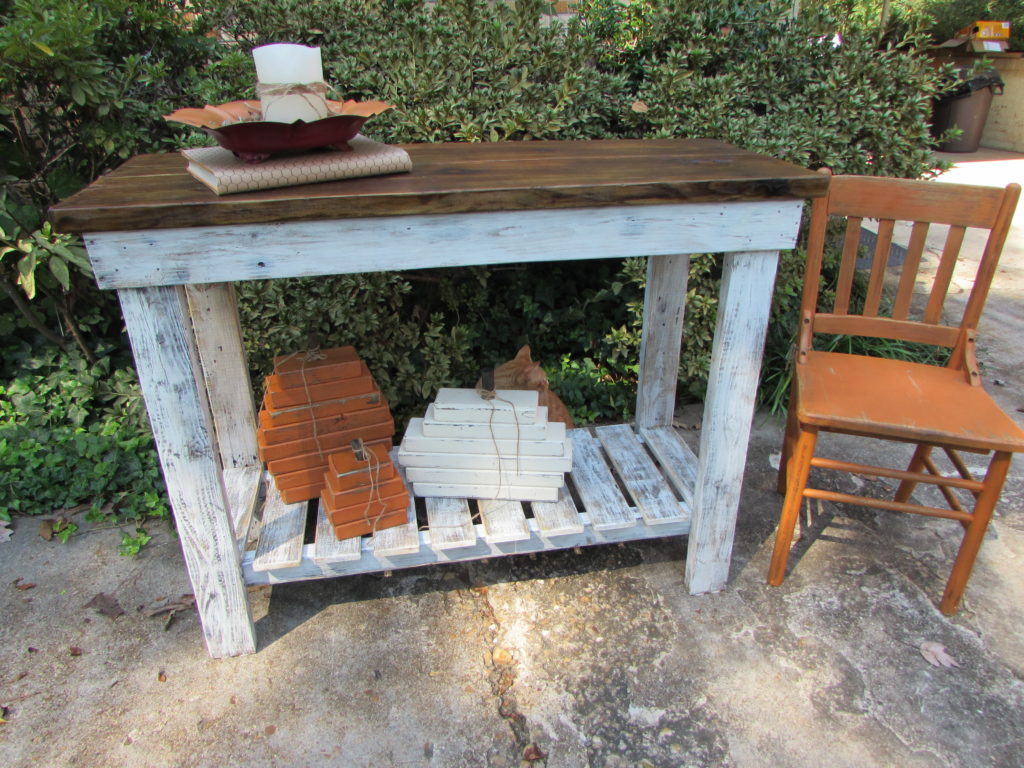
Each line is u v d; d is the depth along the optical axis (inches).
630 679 66.0
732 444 67.6
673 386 91.9
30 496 90.3
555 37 112.9
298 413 74.4
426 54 104.4
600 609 74.3
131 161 68.2
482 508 75.9
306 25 109.1
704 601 75.2
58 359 110.2
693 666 67.3
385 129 101.3
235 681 66.2
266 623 72.7
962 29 318.0
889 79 113.5
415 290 118.1
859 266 150.6
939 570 79.7
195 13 112.1
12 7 96.7
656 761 58.6
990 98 295.6
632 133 114.0
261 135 53.6
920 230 76.0
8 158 100.1
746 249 59.2
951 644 69.6
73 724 62.1
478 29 110.0
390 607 74.7
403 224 53.7
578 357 125.2
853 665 67.3
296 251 52.8
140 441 96.3
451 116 99.9
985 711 62.6
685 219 57.4
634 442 89.7
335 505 69.1
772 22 114.8
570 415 107.5
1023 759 58.4
